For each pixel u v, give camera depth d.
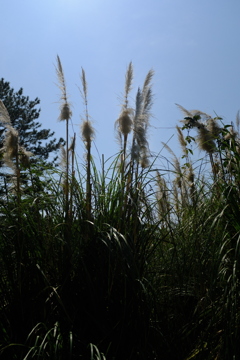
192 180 6.39
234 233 4.64
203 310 4.30
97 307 4.22
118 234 4.42
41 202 4.96
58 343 3.90
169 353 4.14
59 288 4.33
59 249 4.54
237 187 4.91
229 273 4.48
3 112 5.28
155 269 4.83
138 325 4.16
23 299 4.32
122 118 5.17
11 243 4.62
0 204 4.80
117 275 4.32
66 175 4.98
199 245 4.70
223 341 4.05
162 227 5.18
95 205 4.82
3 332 4.25
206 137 6.05
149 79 5.29
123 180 4.91
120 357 4.11
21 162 5.32
